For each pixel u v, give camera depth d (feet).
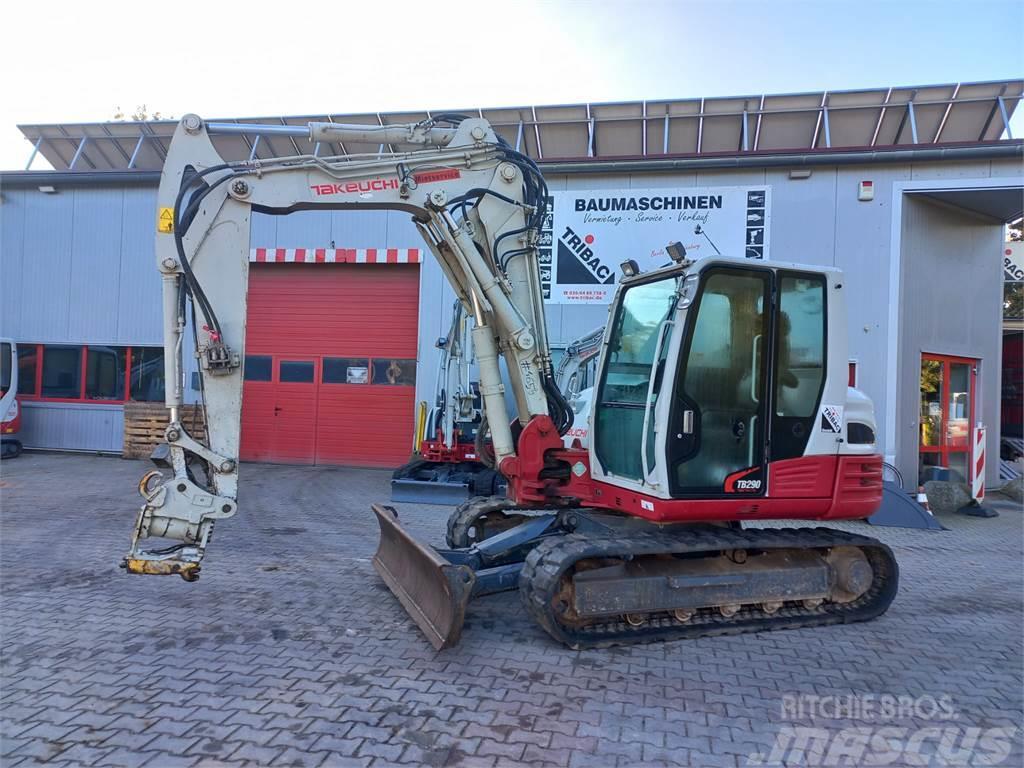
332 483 36.63
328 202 15.65
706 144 44.70
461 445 32.53
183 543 14.61
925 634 15.79
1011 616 17.21
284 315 43.39
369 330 42.68
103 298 44.45
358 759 9.72
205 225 14.90
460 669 12.97
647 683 12.64
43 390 45.24
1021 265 59.67
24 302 45.21
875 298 35.78
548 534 16.85
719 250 37.22
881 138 42.88
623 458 16.24
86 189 44.52
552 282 38.63
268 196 15.33
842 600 16.87
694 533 15.83
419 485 30.68
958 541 26.40
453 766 9.62
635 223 37.93
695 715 11.43
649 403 14.79
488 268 16.44
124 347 44.39
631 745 10.38
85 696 11.50
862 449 16.06
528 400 16.80
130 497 30.07
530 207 16.83
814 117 42.98
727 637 15.26
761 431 14.98
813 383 15.60
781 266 15.19
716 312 14.79
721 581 15.07
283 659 13.20
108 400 44.73
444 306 40.78
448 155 16.30
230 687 11.93
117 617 15.30
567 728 10.84
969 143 34.30
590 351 28.89
